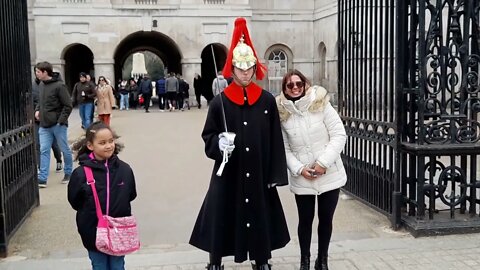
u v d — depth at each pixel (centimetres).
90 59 3347
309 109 468
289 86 466
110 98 1557
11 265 518
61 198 787
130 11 2722
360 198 729
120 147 403
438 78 582
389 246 554
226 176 446
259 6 3061
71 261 526
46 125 859
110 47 2722
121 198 390
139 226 650
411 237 585
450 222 591
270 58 3130
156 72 5747
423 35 571
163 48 3694
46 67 851
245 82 439
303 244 485
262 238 439
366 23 694
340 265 507
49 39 2672
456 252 535
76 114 2366
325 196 478
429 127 584
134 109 2667
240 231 438
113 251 383
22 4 714
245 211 439
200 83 2677
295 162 468
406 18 599
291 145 475
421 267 498
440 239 575
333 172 476
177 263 518
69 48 2769
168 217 687
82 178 386
